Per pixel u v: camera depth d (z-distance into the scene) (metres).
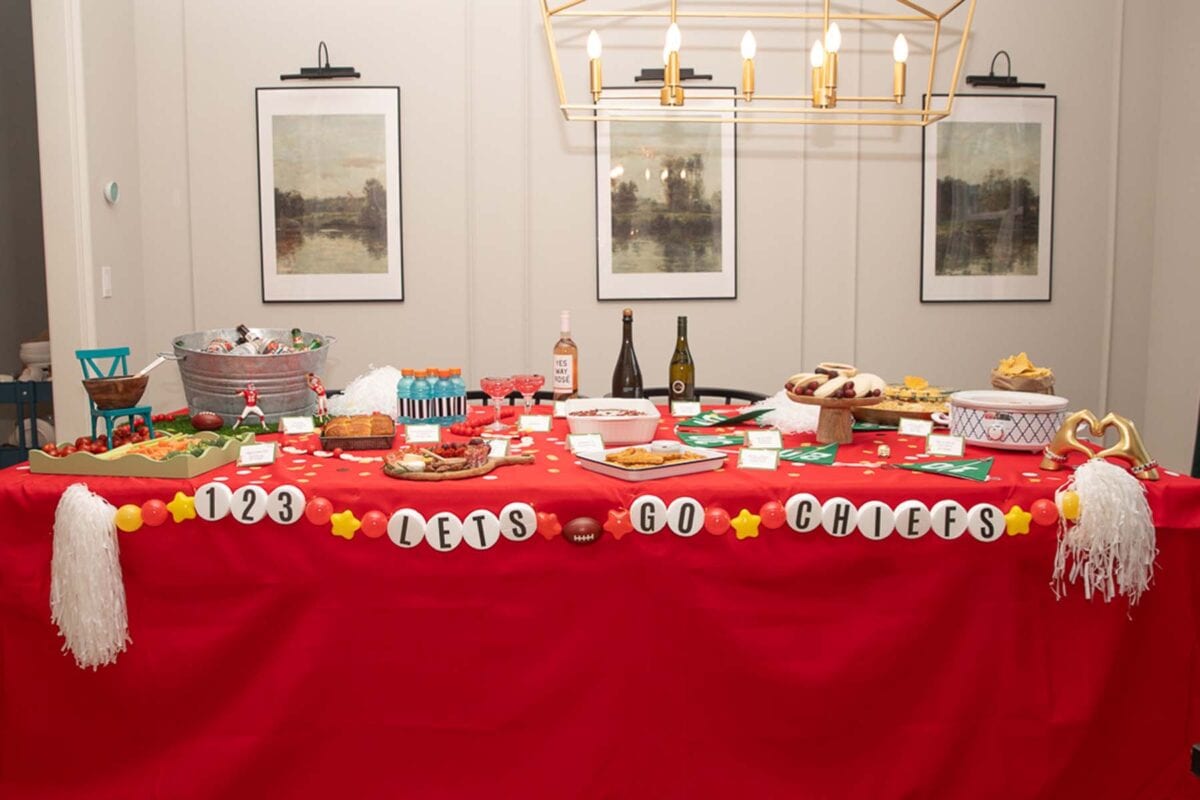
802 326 4.10
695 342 4.08
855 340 4.12
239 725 1.85
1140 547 1.79
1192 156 3.95
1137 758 1.90
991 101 4.06
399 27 3.91
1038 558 1.84
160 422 2.42
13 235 4.71
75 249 3.43
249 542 1.83
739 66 3.97
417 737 1.86
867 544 1.84
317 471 1.95
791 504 1.80
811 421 2.38
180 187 3.93
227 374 2.36
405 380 2.47
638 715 1.85
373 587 1.83
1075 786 1.89
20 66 4.66
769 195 4.04
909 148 4.05
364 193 3.95
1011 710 1.85
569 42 3.93
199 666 1.84
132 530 1.82
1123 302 4.19
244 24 3.89
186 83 3.89
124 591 1.84
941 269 4.11
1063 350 4.20
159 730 1.86
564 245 4.01
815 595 1.85
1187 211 3.99
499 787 1.87
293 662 1.84
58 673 1.87
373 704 1.85
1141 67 4.11
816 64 2.86
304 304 4.00
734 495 1.82
